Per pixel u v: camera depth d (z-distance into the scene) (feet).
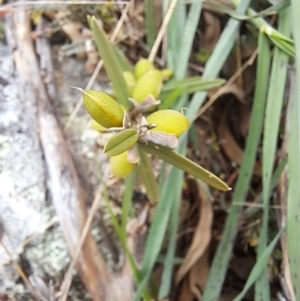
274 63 0.32
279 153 0.36
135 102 0.29
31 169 0.36
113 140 0.19
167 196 0.35
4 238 0.35
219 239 0.40
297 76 0.27
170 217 0.36
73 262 0.34
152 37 0.39
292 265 0.29
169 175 0.35
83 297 0.36
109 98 0.21
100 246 0.37
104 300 0.35
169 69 0.38
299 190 0.29
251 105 0.41
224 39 0.35
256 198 0.38
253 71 0.40
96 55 0.39
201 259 0.39
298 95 0.27
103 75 0.40
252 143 0.34
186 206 0.40
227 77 0.40
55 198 0.35
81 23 0.39
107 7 0.39
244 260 0.40
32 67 0.37
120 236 0.34
